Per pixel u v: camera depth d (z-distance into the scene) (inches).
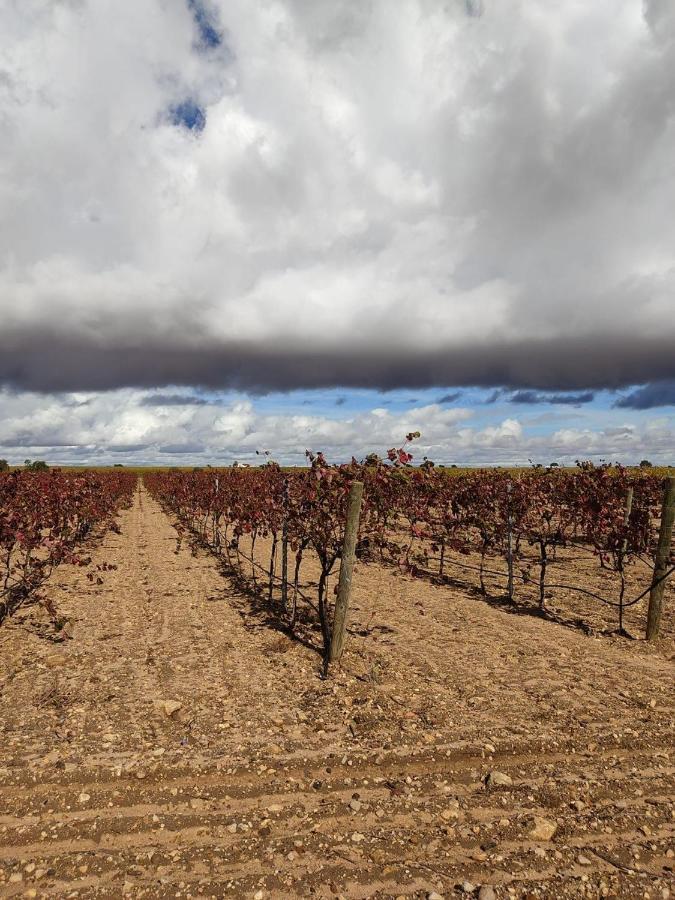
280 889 113.7
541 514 436.1
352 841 129.1
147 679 230.7
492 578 462.6
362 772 160.7
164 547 621.6
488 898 110.3
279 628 309.0
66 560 359.9
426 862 122.0
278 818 138.4
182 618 328.2
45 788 148.9
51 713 195.9
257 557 559.8
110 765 160.4
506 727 189.0
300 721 192.7
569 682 231.3
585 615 344.8
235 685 225.1
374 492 270.1
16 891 112.0
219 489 601.6
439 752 171.6
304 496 285.3
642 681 233.5
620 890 113.0
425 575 474.3
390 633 301.9
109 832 131.8
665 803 145.1
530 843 128.6
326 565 285.1
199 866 120.4
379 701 208.5
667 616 340.8
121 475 1339.8
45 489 392.5
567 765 165.2
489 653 269.6
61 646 272.5
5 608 314.3
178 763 162.7
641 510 338.6
